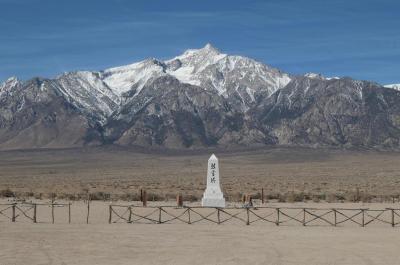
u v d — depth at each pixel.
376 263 26.48
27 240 32.78
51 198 62.62
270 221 42.03
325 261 26.92
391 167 177.50
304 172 149.00
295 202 59.56
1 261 26.64
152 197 63.53
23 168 195.38
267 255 28.36
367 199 62.12
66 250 29.61
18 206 51.84
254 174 139.50
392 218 40.19
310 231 37.03
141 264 26.23
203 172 154.38
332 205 55.19
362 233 36.16
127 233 35.72
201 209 49.06
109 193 69.31
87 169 186.75
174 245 31.28
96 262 26.66
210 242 32.31
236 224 40.78
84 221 42.44
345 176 126.62
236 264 26.23
